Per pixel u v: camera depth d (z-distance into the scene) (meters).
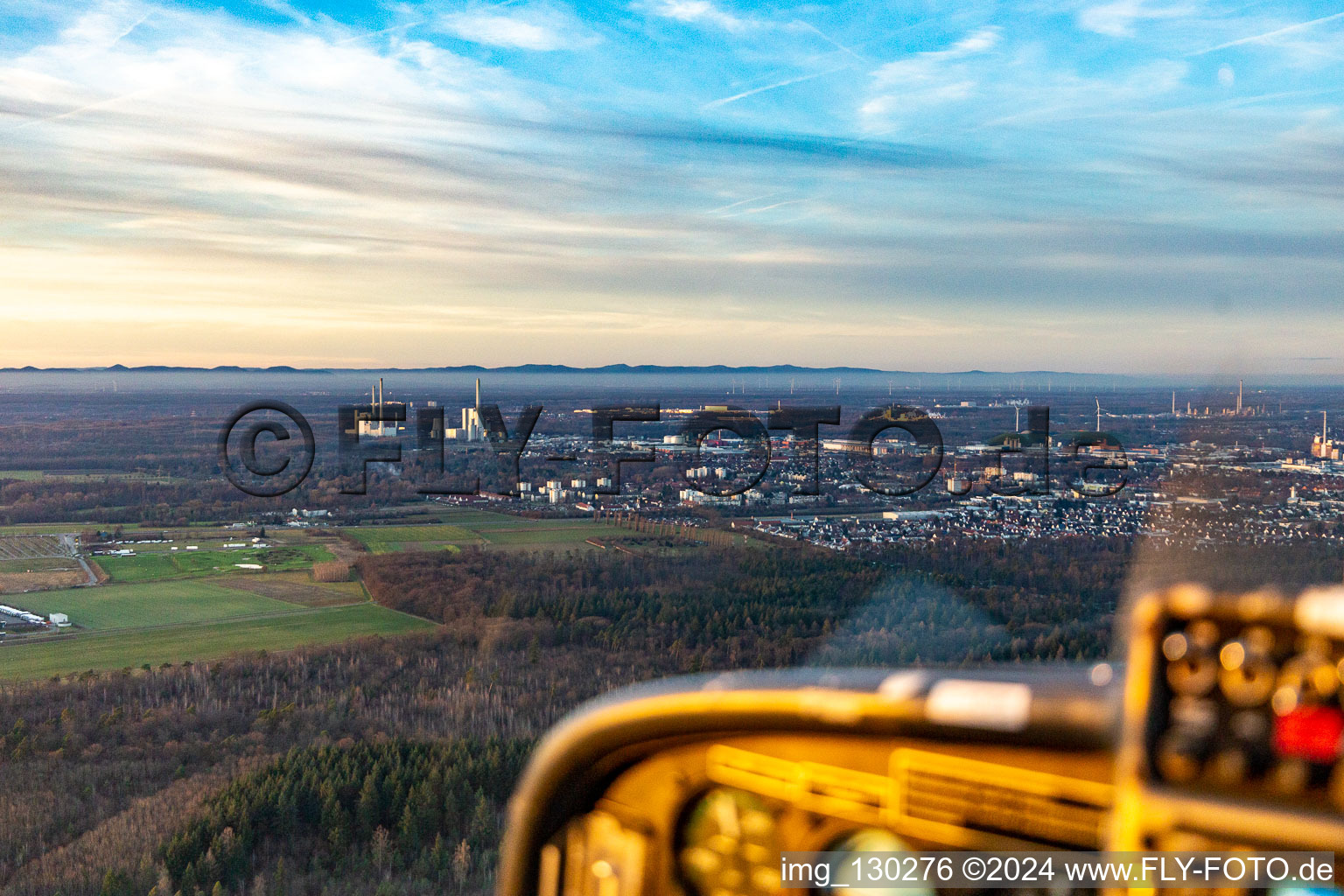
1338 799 1.20
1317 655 1.23
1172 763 1.31
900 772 1.85
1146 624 1.36
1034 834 1.64
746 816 2.13
